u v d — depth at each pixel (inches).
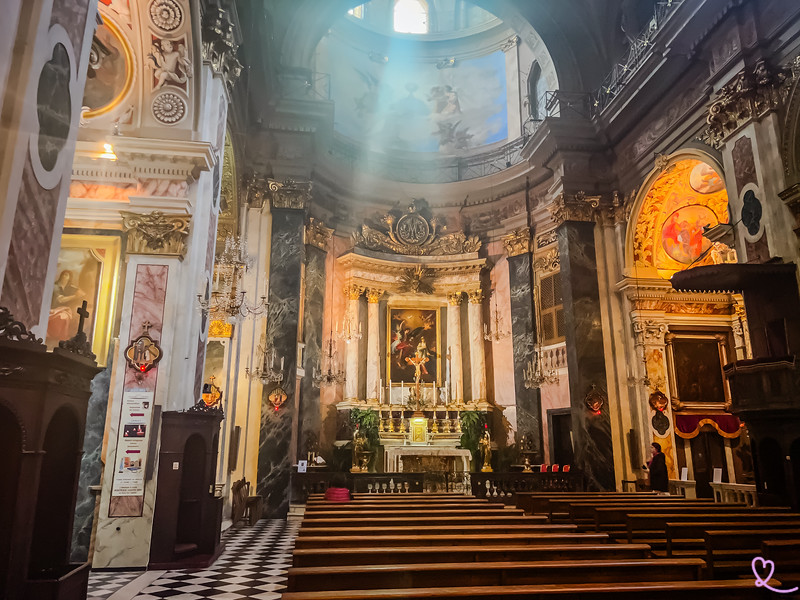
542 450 590.6
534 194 652.1
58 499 156.9
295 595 116.1
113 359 297.0
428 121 752.3
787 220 343.3
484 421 615.8
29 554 131.1
